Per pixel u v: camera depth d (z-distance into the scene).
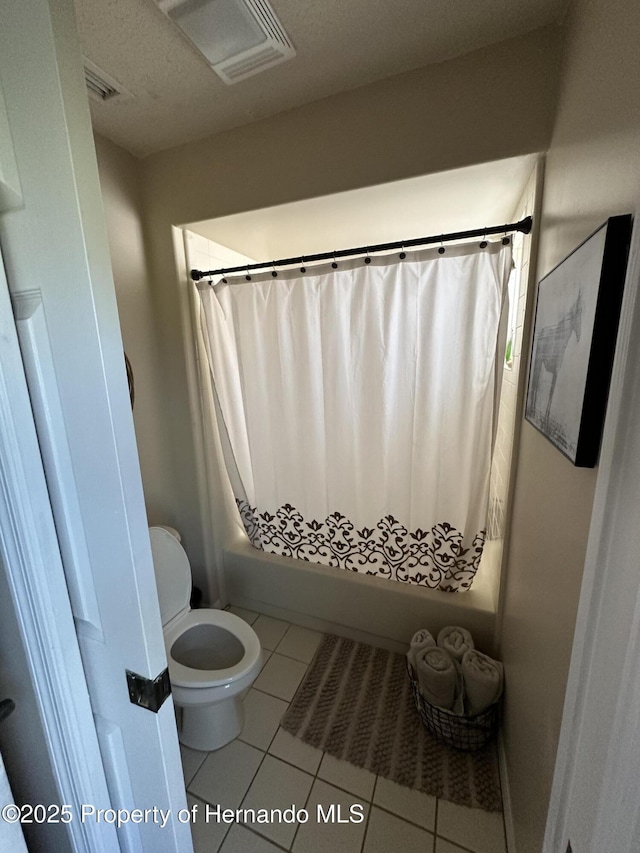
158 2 0.90
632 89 0.53
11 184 0.47
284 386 1.73
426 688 1.34
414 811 1.15
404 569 1.73
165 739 0.66
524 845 0.92
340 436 1.69
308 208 1.45
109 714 0.68
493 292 1.34
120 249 1.54
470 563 1.60
